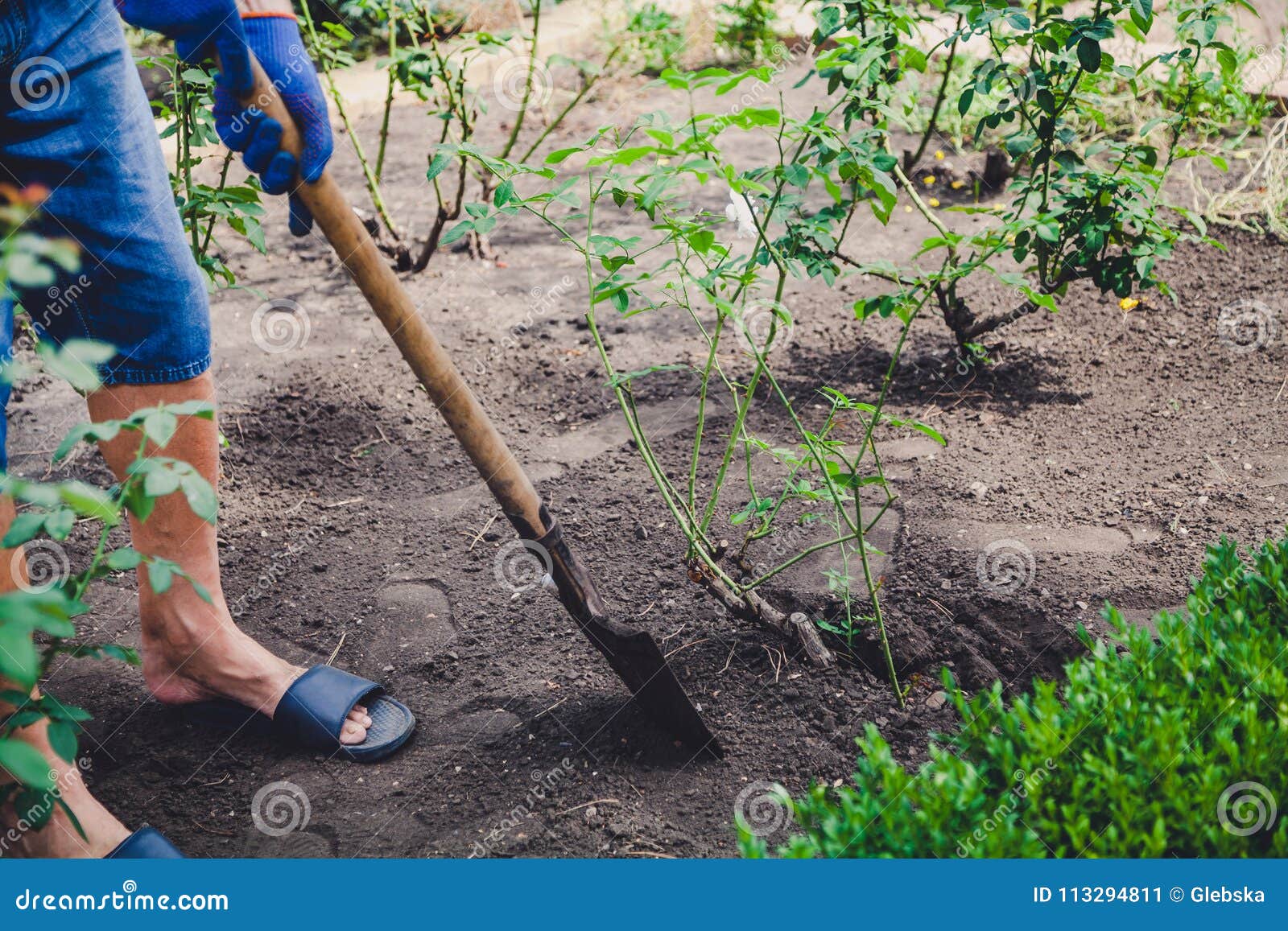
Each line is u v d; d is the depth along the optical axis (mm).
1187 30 3109
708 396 3570
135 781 2172
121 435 2045
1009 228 2371
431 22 4398
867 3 2887
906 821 1584
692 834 2010
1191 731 1799
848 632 2383
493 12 6867
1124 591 2506
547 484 3150
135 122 1919
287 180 1956
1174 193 4812
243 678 2258
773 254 2291
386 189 5297
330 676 2293
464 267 4559
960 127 5297
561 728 2271
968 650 2381
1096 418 3330
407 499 3117
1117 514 2814
